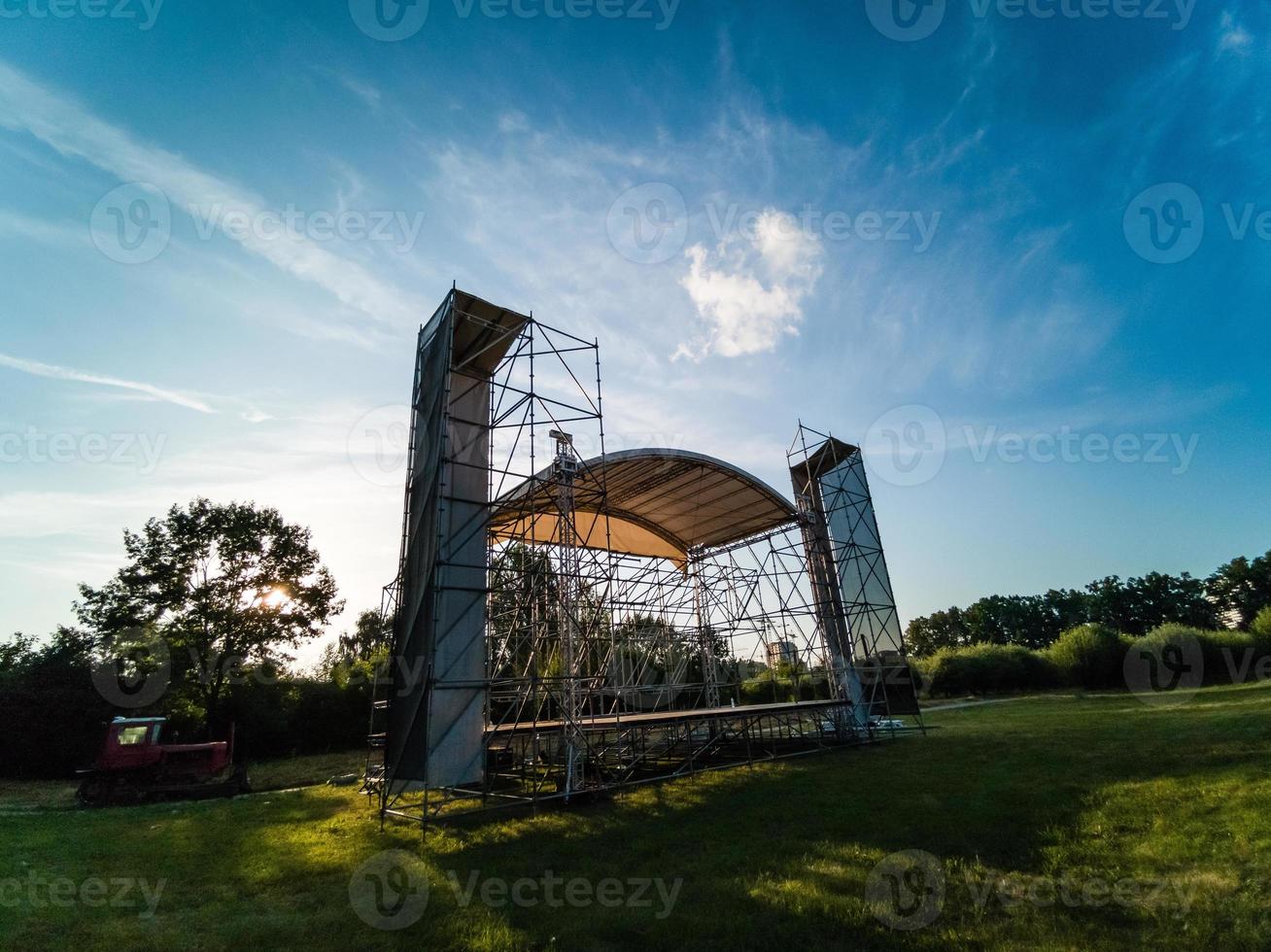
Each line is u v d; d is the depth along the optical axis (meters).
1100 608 77.19
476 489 13.15
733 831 9.37
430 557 11.77
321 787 17.17
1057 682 45.84
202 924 6.46
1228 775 9.73
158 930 6.32
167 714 26.81
